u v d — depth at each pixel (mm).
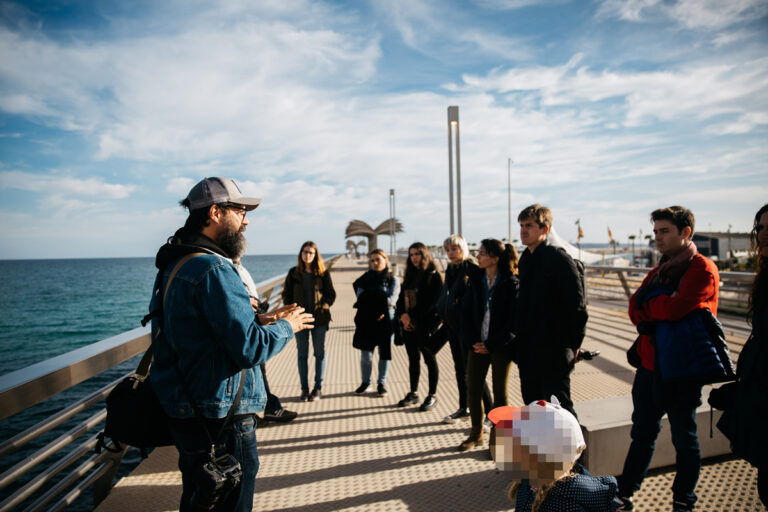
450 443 3387
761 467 1749
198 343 1591
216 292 1569
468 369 3352
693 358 2084
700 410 2852
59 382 1931
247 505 1730
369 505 2527
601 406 2979
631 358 2529
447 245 3893
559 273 2656
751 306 1901
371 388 4914
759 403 1757
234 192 1811
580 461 2664
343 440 3486
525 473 1487
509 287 3133
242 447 1712
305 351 4559
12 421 7160
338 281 20375
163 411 1639
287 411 3961
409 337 4297
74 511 4027
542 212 2807
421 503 2539
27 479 5055
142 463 3143
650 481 2676
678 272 2258
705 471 2746
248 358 1573
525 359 2822
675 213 2287
